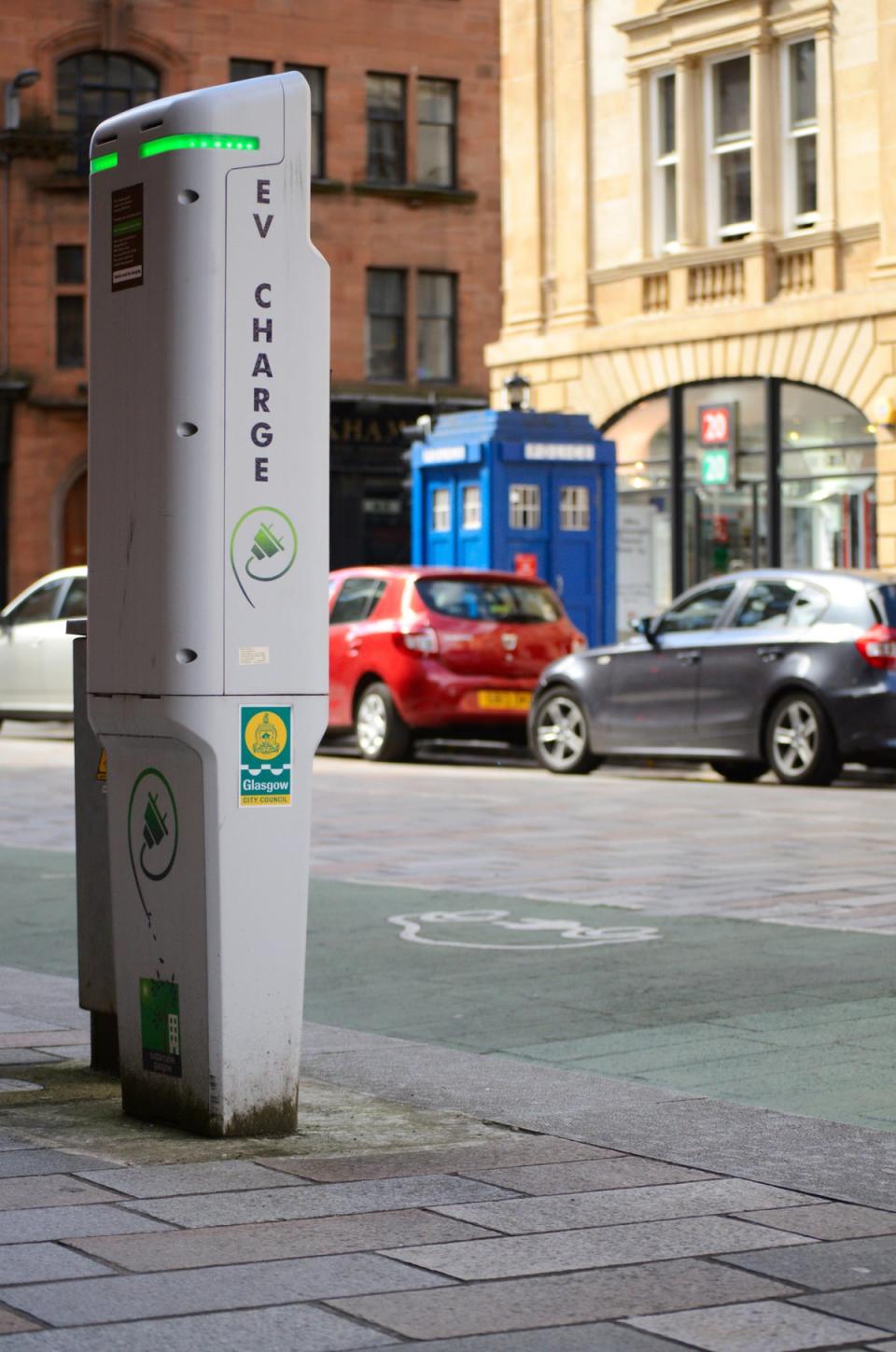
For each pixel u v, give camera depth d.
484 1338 5.05
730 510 35.44
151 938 7.28
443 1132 7.33
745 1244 5.89
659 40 36.41
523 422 32.22
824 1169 6.80
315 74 53.53
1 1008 9.91
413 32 54.19
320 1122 7.43
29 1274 5.52
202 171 6.87
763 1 34.41
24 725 37.03
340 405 52.91
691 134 35.91
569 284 38.28
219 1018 7.07
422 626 26.62
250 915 7.07
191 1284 5.45
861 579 22.28
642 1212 6.22
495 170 55.00
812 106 34.25
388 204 53.88
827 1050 8.94
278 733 7.03
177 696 6.91
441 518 33.19
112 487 7.21
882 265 32.78
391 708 26.84
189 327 6.89
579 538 32.53
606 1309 5.29
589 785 22.94
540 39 38.69
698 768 26.36
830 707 22.02
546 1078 8.39
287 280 6.99
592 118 37.91
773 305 34.31
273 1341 5.02
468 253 54.66
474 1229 6.02
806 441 34.09
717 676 23.06
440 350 54.66
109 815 7.42
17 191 51.78
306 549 7.06
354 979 10.82
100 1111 7.57
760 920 12.50
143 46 52.06
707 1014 9.77
